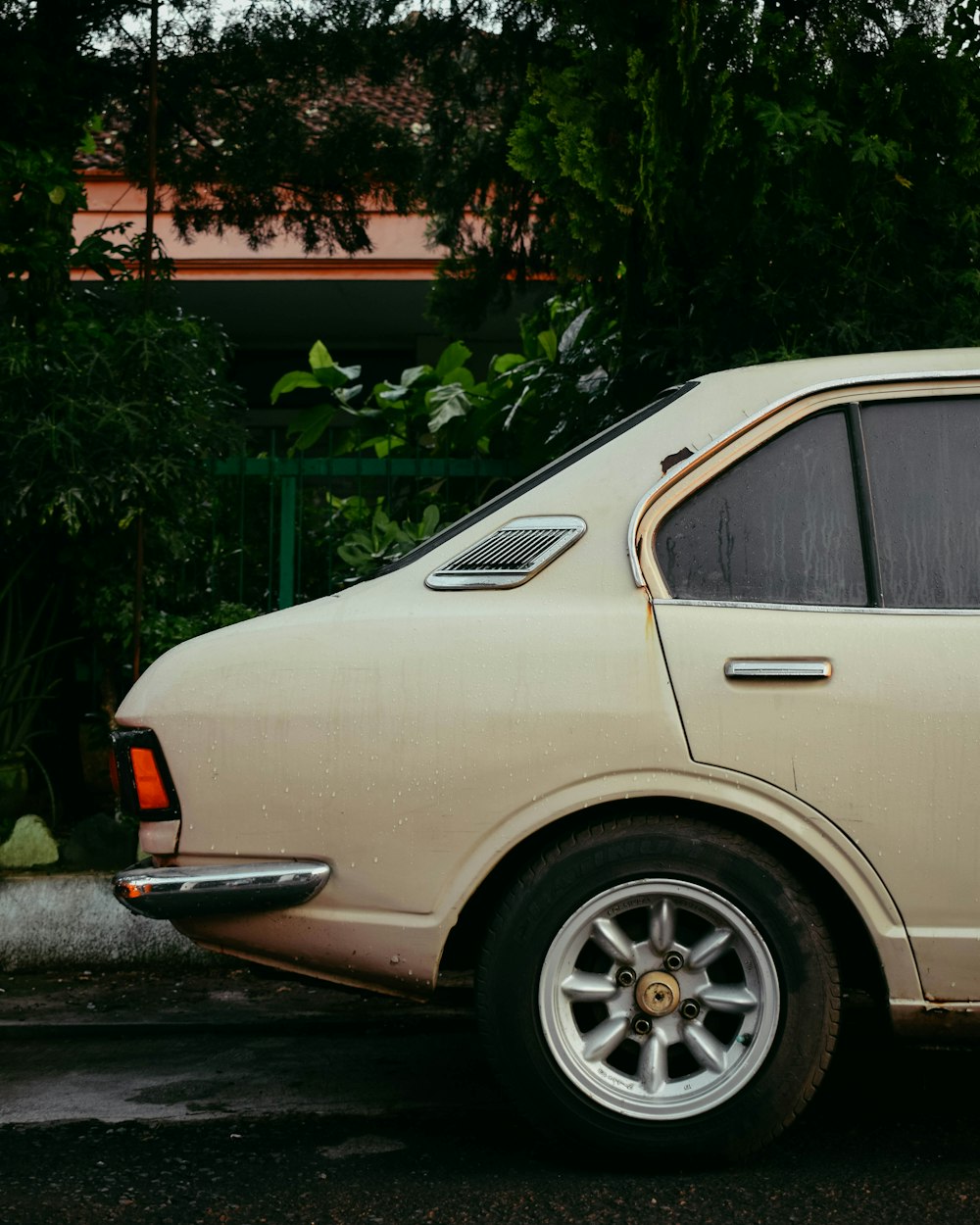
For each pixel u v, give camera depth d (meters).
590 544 3.20
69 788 6.24
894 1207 2.85
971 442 3.24
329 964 3.11
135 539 5.93
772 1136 2.99
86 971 5.12
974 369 3.28
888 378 3.28
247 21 6.49
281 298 13.60
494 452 7.22
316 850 3.08
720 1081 2.99
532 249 7.01
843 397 3.28
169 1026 4.38
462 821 3.04
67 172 5.62
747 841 3.03
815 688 3.02
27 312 5.70
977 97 5.32
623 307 5.72
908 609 3.11
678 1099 2.99
